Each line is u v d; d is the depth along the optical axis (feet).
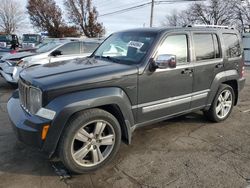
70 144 11.11
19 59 28.45
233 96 18.75
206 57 16.28
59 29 150.41
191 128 17.07
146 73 13.05
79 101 11.02
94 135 11.74
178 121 18.20
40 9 151.84
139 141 15.06
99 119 11.68
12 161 12.76
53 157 12.05
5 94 25.98
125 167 12.37
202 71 15.85
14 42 71.10
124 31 16.34
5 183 11.07
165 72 13.80
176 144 14.75
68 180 11.35
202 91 16.19
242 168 12.38
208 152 13.88
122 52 14.51
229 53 17.89
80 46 30.71
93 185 11.04
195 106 16.12
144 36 14.51
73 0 147.64
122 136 13.11
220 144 14.85
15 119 11.76
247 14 146.00
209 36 16.62
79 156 11.48
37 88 11.03
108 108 12.64
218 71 17.03
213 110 17.46
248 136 16.03
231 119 18.99
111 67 12.64
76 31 151.12
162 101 14.05
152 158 13.20
